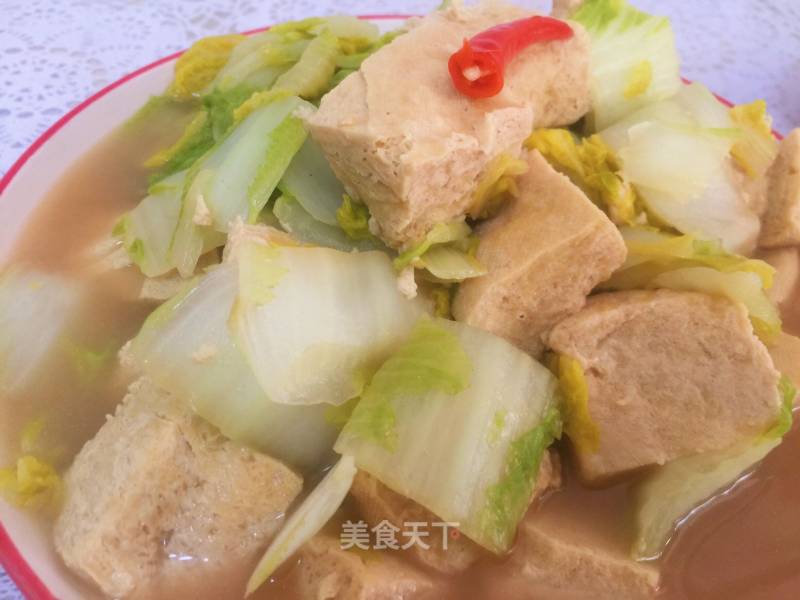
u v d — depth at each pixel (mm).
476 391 101
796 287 136
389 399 100
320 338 100
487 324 110
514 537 102
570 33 123
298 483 106
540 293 111
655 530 105
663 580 102
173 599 99
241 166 119
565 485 112
